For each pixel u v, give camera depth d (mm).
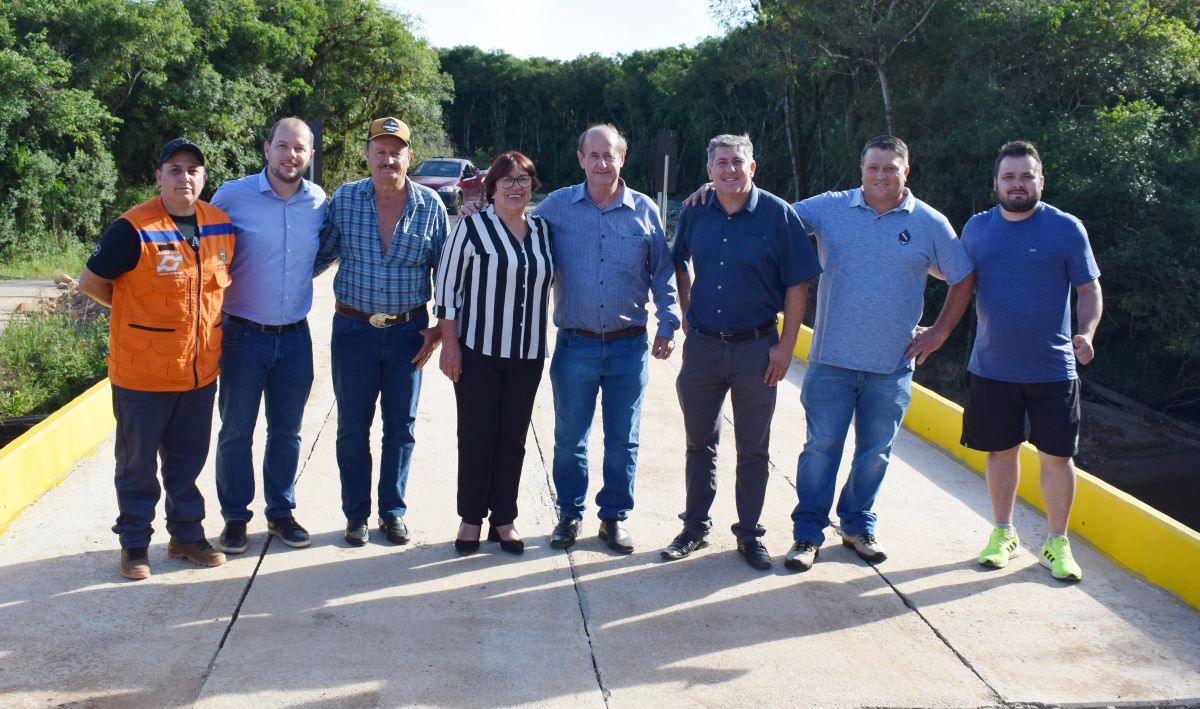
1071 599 4500
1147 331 22312
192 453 4441
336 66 29938
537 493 5770
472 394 4559
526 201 4445
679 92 48688
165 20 21828
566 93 74250
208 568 4523
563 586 4480
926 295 23547
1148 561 4770
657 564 4758
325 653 3803
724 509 5590
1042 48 23453
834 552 4992
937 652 3975
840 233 4605
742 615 4246
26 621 3957
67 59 20141
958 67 24188
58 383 10367
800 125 32156
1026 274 4508
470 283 4461
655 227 4648
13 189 18141
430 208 4609
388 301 4574
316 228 4539
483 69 75438
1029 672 3836
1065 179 20406
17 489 5172
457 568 4629
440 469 6094
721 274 4496
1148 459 19703
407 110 33000
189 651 3777
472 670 3725
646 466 6340
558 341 4730
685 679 3717
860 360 4621
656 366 9375
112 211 20859
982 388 4715
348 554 4746
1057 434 4574
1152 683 3779
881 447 4785
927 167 22781
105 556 4633
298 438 4770
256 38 25578
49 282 15914
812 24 26188
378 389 4730
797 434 7238
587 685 3656
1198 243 20000
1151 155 20453
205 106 23656
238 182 4461
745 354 4551
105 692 3473
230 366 4496
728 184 4363
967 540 5211
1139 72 23000
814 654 3932
